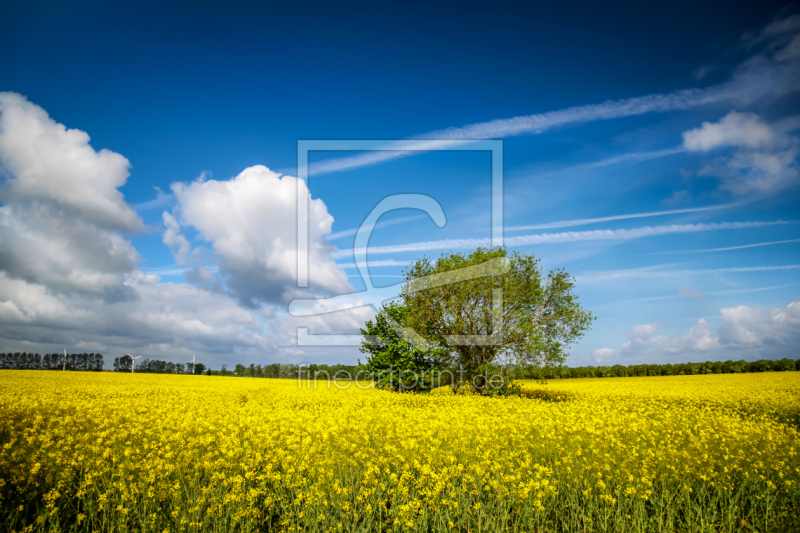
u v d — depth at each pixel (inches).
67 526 255.8
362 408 661.3
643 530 260.1
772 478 327.0
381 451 371.6
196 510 259.1
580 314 1044.5
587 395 1106.1
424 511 265.7
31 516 261.0
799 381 1595.7
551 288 1072.2
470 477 303.0
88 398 808.9
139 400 754.2
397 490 291.4
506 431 434.9
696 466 332.5
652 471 323.9
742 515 295.6
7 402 583.2
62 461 312.8
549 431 429.7
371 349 1314.0
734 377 2046.0
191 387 1232.2
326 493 286.7
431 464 335.6
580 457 350.0
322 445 373.7
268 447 384.5
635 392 1205.7
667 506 279.7
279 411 579.8
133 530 247.8
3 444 344.8
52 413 521.0
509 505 279.7
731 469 328.2
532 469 323.6
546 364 1029.8
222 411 603.2
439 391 1067.3
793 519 284.5
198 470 314.5
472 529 263.3
